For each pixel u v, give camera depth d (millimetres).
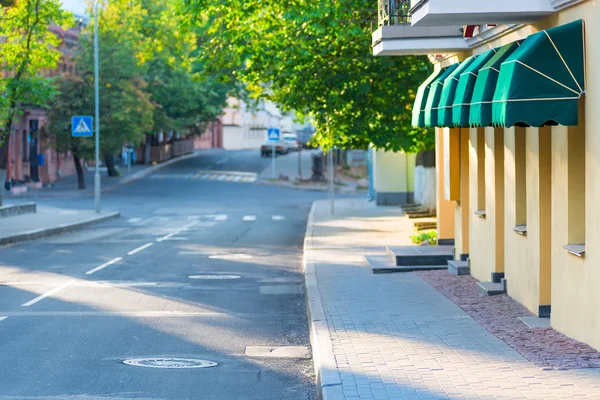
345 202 62375
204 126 105438
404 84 32656
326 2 29781
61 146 72625
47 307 19953
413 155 57469
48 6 45656
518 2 14922
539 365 12359
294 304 20938
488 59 17203
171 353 15234
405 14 21719
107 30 73750
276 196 71125
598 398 10469
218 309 20047
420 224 38406
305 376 13719
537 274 16594
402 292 20203
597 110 13109
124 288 23234
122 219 51375
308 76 32625
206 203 64250
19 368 13844
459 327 15625
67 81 72438
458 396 10742
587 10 13562
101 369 13859
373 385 11383
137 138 74875
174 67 84562
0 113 45250
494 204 20297
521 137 18297
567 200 14438
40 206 58812
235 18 33438
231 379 13414
